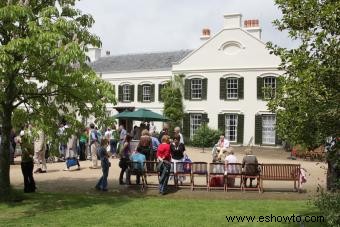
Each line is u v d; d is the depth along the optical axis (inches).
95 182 657.0
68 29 483.5
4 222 410.3
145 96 1642.5
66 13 537.6
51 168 818.2
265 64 1400.1
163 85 1603.1
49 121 544.1
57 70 470.6
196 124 1502.2
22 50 440.5
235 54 1448.1
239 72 1438.2
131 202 515.2
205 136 1382.9
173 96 1504.7
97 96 517.7
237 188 601.9
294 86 319.9
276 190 602.2
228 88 1455.5
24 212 457.7
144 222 415.2
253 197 557.3
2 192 514.0
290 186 642.8
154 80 1624.0
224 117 1453.0
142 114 1094.4
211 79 1482.5
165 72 1603.1
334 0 316.5
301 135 330.6
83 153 978.7
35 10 514.0
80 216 438.3
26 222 411.2
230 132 1450.5
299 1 331.6
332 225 322.7
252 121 1411.2
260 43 1412.4
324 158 346.3
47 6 498.9
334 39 312.8
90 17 547.5
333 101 307.6
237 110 1434.5
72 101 528.1
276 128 354.3
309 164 976.9
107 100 524.7
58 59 437.7
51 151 561.6
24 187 569.3
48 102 544.4
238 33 1444.4
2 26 489.7
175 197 558.3
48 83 514.9
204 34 1529.3
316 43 313.9
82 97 507.5
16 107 530.3
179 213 456.8
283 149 1338.6
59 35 442.9
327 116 309.7
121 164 629.3
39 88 535.2
